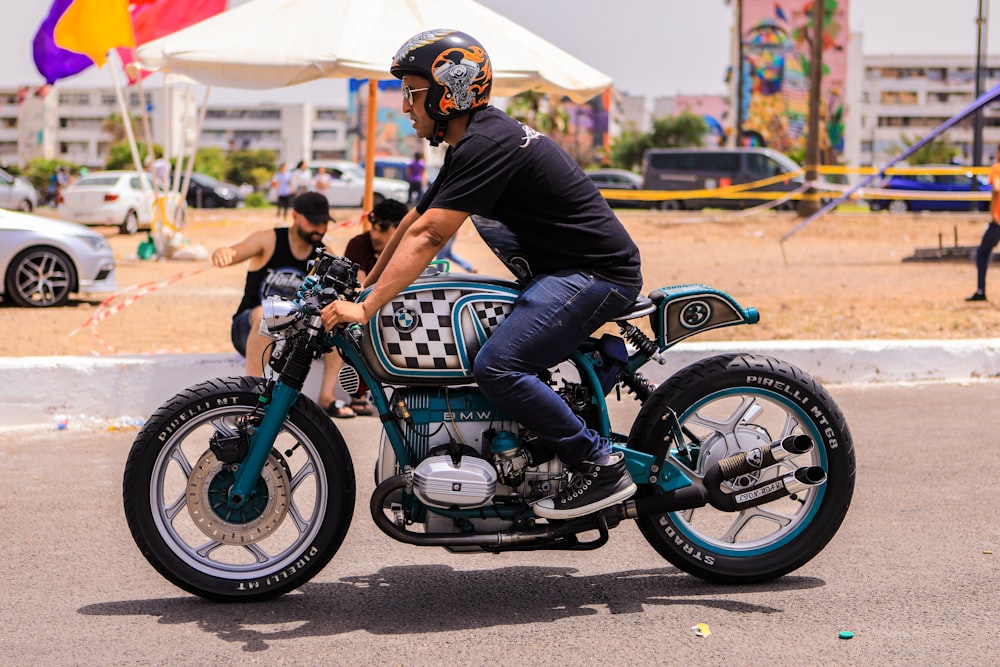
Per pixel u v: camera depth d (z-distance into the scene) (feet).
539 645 12.58
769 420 23.68
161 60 25.63
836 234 90.53
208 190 146.20
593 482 13.28
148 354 25.12
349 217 105.29
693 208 135.23
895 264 63.98
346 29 25.80
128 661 12.20
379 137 412.57
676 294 14.06
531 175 13.00
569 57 28.02
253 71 25.75
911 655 12.24
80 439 22.57
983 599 13.93
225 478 13.82
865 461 20.70
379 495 13.26
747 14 310.65
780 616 13.42
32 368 23.41
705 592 14.29
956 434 22.66
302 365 13.56
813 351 27.40
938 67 513.45
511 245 13.55
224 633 13.00
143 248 66.13
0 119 553.64
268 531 13.89
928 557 15.53
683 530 14.39
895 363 27.76
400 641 12.73
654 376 26.53
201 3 48.75
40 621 13.39
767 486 14.11
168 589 14.55
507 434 13.35
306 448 13.87
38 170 348.38
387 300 12.90
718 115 576.61
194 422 13.69
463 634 12.93
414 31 26.17
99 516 17.62
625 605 13.85
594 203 13.38
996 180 42.60
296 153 589.73
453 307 13.20
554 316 13.01
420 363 13.21
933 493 18.65
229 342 34.22
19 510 17.88
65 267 43.06
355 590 14.49
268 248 23.39
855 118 500.33
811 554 14.46
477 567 15.43
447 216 12.86
